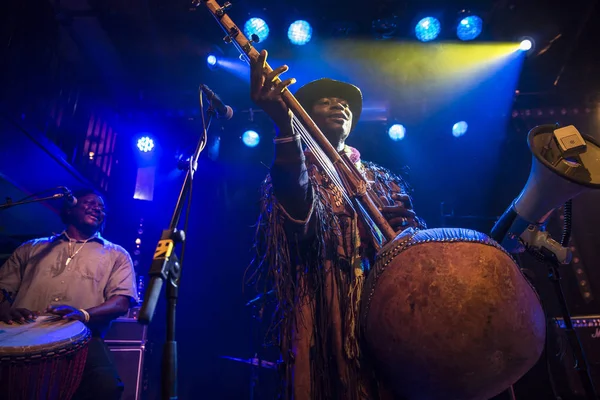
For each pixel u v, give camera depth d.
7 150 4.88
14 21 4.78
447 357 1.42
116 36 6.06
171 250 1.64
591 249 4.76
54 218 5.81
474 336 1.40
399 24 5.74
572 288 4.63
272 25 5.77
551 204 2.00
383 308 1.53
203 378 6.31
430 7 5.57
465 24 5.47
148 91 6.69
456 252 1.49
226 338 6.58
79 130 6.16
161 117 6.77
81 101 6.38
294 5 5.62
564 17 5.27
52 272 3.95
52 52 5.63
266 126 6.71
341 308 1.94
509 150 6.11
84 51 6.29
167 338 1.53
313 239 2.07
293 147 1.82
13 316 3.14
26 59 4.99
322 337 1.91
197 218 7.09
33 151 4.92
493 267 1.47
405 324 1.46
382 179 2.54
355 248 2.05
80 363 3.04
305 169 1.88
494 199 6.03
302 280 2.03
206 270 6.94
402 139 6.36
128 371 4.42
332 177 2.03
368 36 5.80
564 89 5.94
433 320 1.42
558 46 5.58
